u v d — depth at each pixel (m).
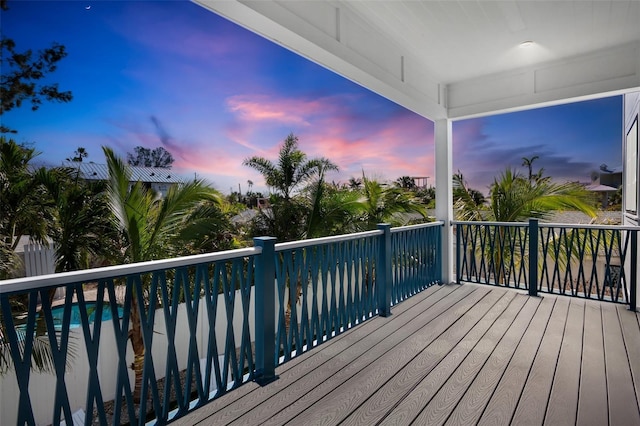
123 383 1.70
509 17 3.26
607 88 3.91
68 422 1.51
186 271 1.96
